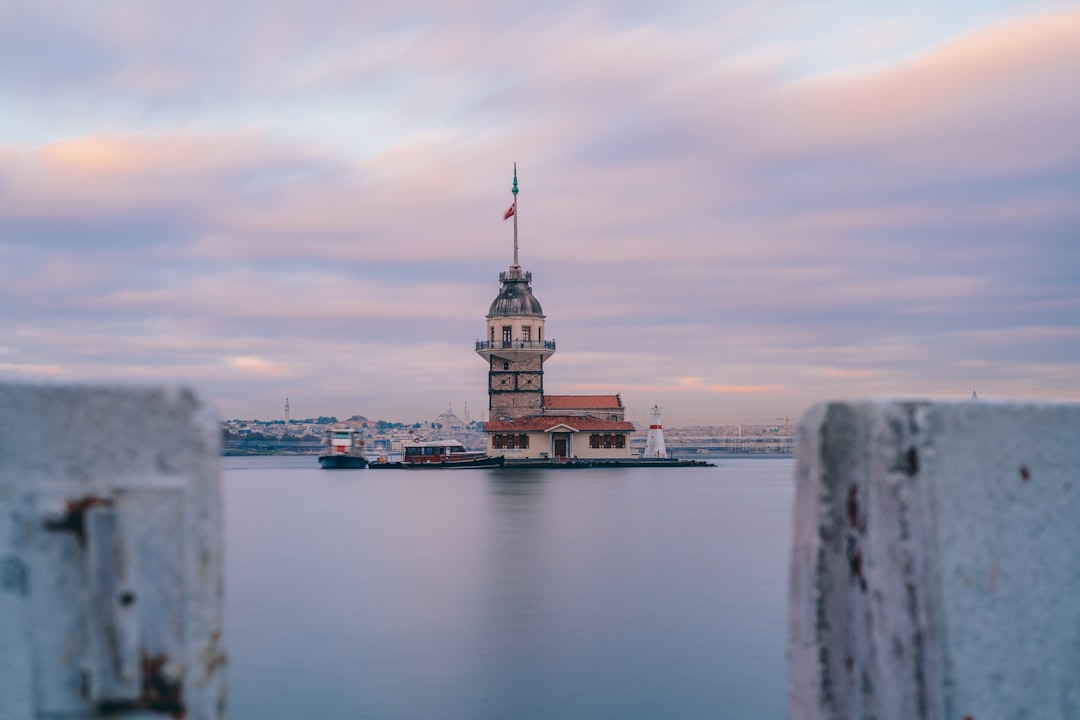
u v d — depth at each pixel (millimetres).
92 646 2984
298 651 23406
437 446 159875
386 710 18469
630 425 150250
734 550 44969
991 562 3512
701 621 26906
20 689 2957
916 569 3350
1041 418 3699
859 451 3527
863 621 3496
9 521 2967
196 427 3072
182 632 3031
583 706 18688
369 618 27688
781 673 20938
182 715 3025
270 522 62500
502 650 23312
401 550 45938
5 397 2965
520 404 148750
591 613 28344
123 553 3002
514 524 59875
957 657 3379
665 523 59969
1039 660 3631
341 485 115625
